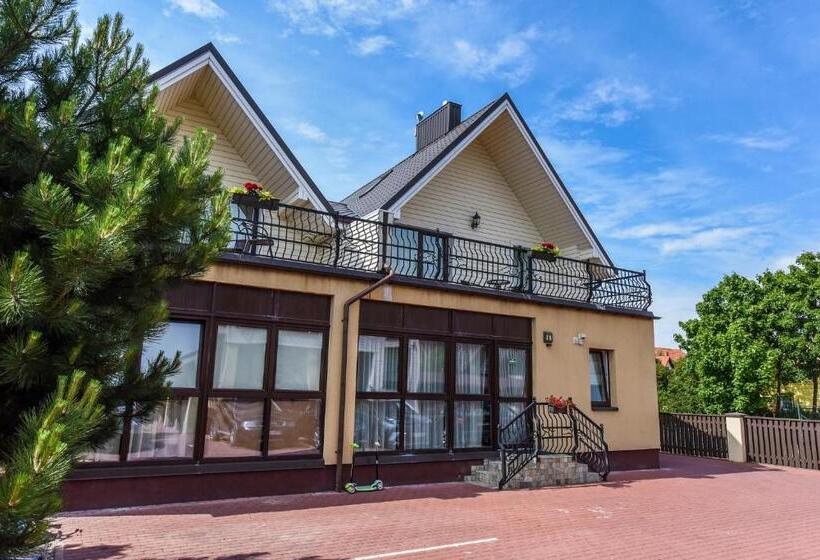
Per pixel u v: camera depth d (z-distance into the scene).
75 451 3.54
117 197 3.42
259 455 8.50
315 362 9.27
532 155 13.95
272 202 9.23
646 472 12.51
